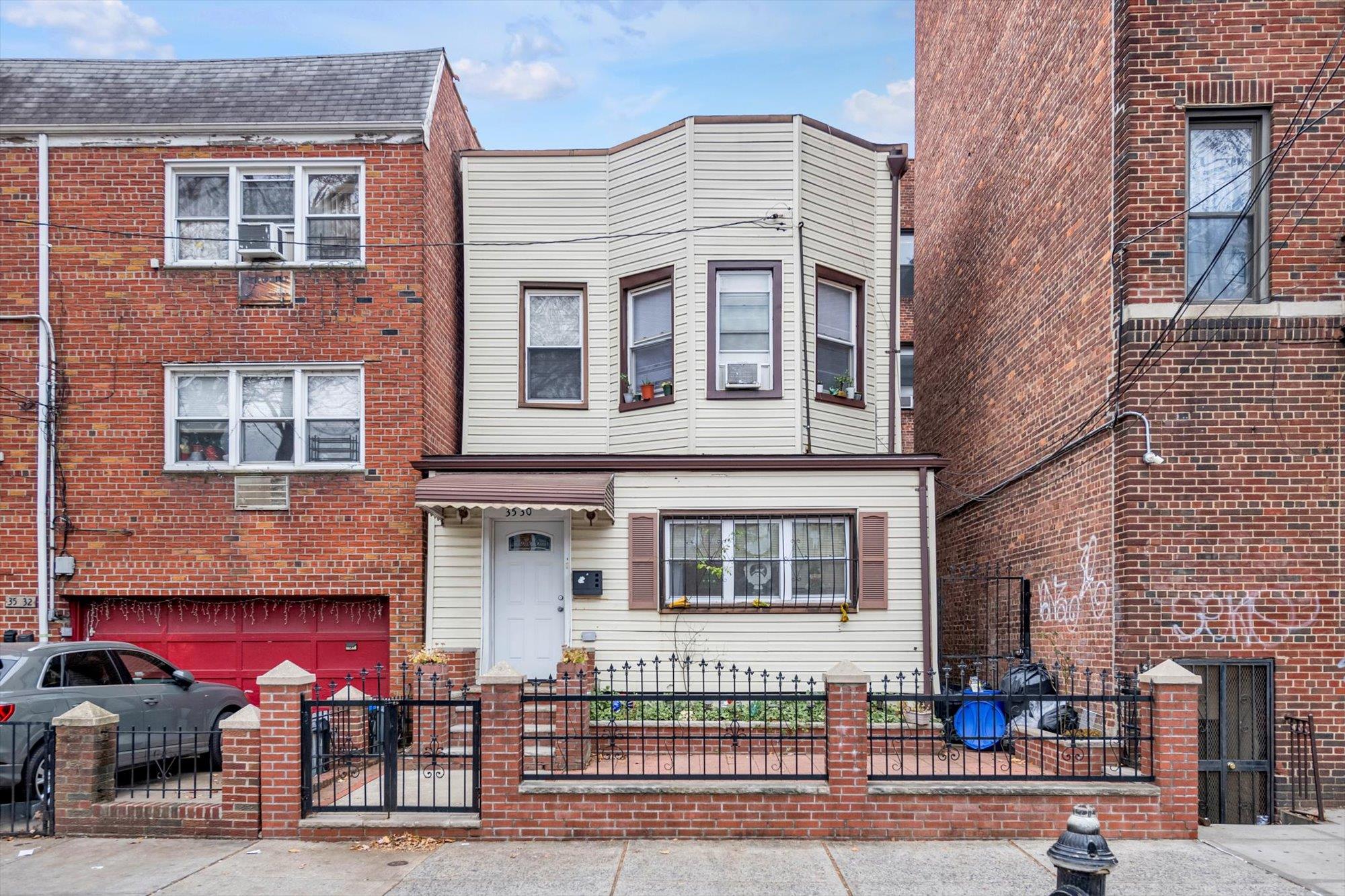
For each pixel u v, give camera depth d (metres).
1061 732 9.50
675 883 7.18
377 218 12.99
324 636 12.84
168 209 13.02
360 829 8.34
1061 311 11.45
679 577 12.40
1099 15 10.45
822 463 12.34
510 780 8.36
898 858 7.77
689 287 13.34
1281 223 9.68
